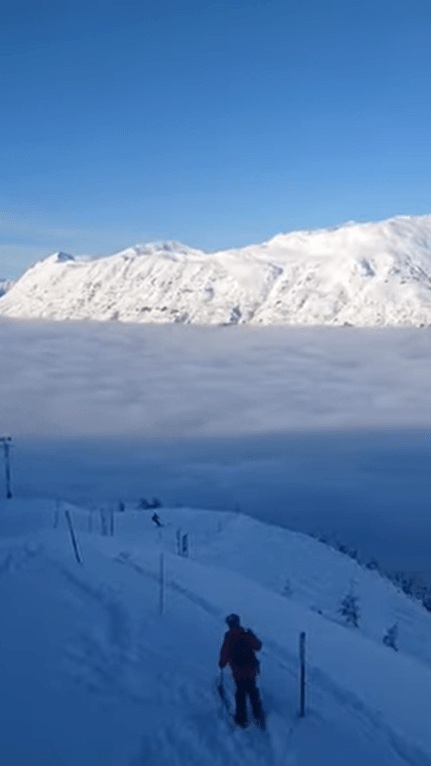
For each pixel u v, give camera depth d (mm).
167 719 7906
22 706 8180
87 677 8945
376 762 7191
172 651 9797
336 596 23594
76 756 7160
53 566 13641
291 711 8258
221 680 8688
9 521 25656
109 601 11719
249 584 15258
